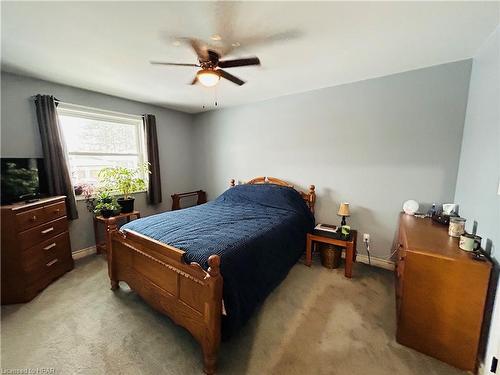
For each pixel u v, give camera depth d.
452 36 1.76
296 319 1.89
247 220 2.44
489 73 1.71
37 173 2.46
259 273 1.84
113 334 1.71
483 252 1.51
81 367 1.45
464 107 2.23
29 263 2.13
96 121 3.30
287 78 2.69
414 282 1.54
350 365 1.47
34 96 2.62
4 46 1.90
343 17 1.53
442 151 2.37
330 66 2.35
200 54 1.97
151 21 1.56
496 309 1.28
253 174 3.89
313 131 3.17
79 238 3.10
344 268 2.80
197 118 4.55
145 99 3.57
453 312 1.44
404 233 1.85
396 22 1.58
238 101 3.69
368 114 2.75
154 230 2.07
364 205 2.88
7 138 2.48
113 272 2.22
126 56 2.10
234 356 1.54
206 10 1.45
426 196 2.49
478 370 1.41
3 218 1.99
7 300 2.05
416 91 2.45
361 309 2.02
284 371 1.43
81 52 2.01
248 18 1.54
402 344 1.63
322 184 3.17
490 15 1.48
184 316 1.56
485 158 1.63
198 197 4.65
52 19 1.53
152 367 1.45
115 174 3.23
